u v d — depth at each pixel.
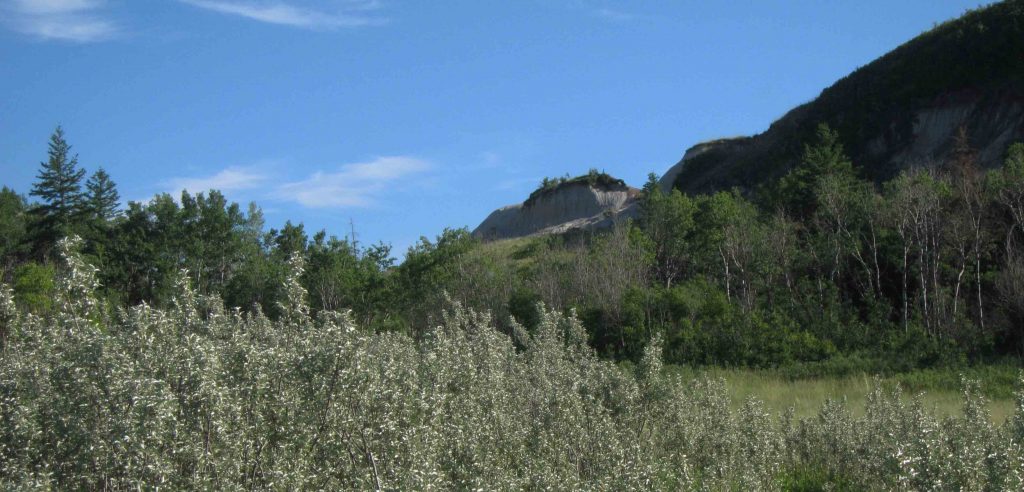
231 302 34.00
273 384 6.86
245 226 55.50
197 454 6.07
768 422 12.28
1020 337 27.62
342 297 35.91
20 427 6.40
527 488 7.72
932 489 7.00
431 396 7.44
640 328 30.92
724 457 10.35
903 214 33.28
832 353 28.14
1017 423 7.82
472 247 40.56
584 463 8.64
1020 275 28.23
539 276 36.56
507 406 9.87
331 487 6.39
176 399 6.08
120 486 6.02
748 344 28.58
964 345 26.95
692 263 41.22
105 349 6.27
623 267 36.28
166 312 7.35
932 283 31.34
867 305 32.28
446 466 7.40
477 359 11.12
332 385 6.33
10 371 7.13
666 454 10.36
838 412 13.24
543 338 14.64
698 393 12.62
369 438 6.45
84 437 6.03
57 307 7.38
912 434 8.76
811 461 12.57
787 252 35.44
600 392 10.59
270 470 6.31
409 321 35.09
